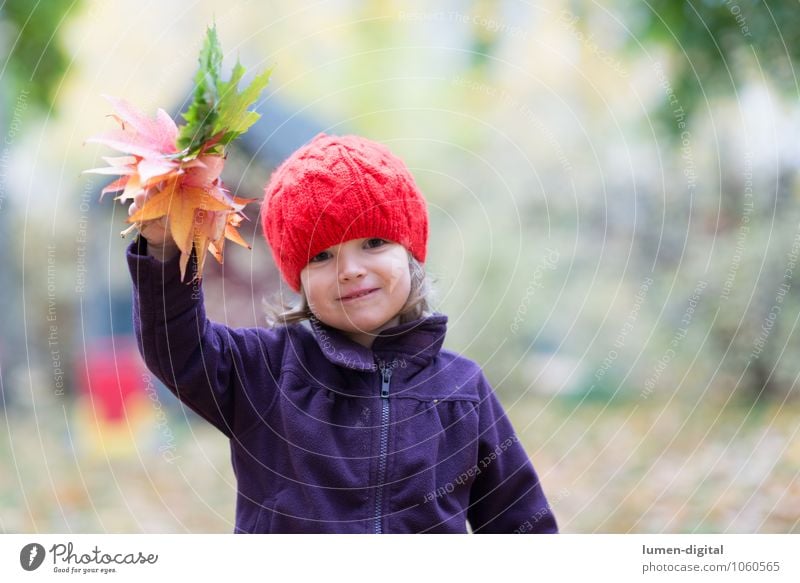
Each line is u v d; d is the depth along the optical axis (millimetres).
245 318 7000
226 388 2234
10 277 8484
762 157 6102
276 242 2320
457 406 2361
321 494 2195
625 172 7488
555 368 8078
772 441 5473
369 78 9188
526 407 7891
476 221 8453
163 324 2070
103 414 7199
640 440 6160
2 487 5855
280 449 2240
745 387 6496
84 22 6938
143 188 1871
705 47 5730
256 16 8328
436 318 2385
